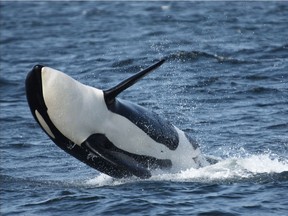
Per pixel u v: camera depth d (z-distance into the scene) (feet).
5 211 164.14
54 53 433.48
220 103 274.98
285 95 282.56
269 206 158.10
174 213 156.25
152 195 168.76
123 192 172.24
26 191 180.45
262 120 250.16
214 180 181.16
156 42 434.71
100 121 178.81
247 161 198.90
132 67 347.15
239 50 377.09
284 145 221.66
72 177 197.88
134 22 570.87
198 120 253.03
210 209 157.58
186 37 444.14
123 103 185.26
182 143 194.90
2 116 275.80
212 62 344.08
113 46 437.17
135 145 183.83
